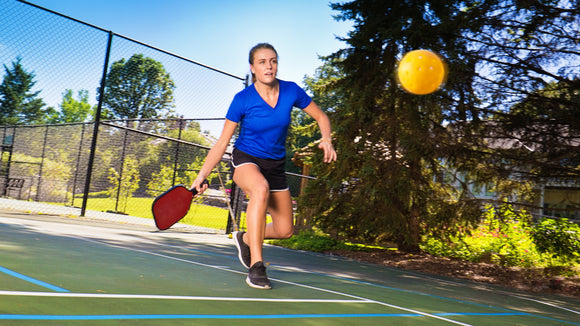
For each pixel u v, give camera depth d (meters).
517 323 3.11
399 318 2.65
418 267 8.02
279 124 3.39
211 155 3.42
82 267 3.09
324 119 3.63
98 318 1.77
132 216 14.19
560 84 7.83
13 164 15.33
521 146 8.30
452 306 3.57
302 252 9.05
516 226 9.77
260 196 3.21
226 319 2.03
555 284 6.87
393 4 8.62
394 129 8.99
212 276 3.47
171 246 6.29
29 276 2.51
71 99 13.86
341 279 4.68
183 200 3.29
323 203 10.41
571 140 7.82
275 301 2.67
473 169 8.77
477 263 9.00
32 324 1.57
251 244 3.20
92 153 9.80
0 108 10.50
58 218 8.80
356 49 9.28
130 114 14.42
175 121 14.69
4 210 9.20
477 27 7.83
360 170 10.00
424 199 9.42
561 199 8.73
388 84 9.11
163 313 2.00
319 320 2.28
